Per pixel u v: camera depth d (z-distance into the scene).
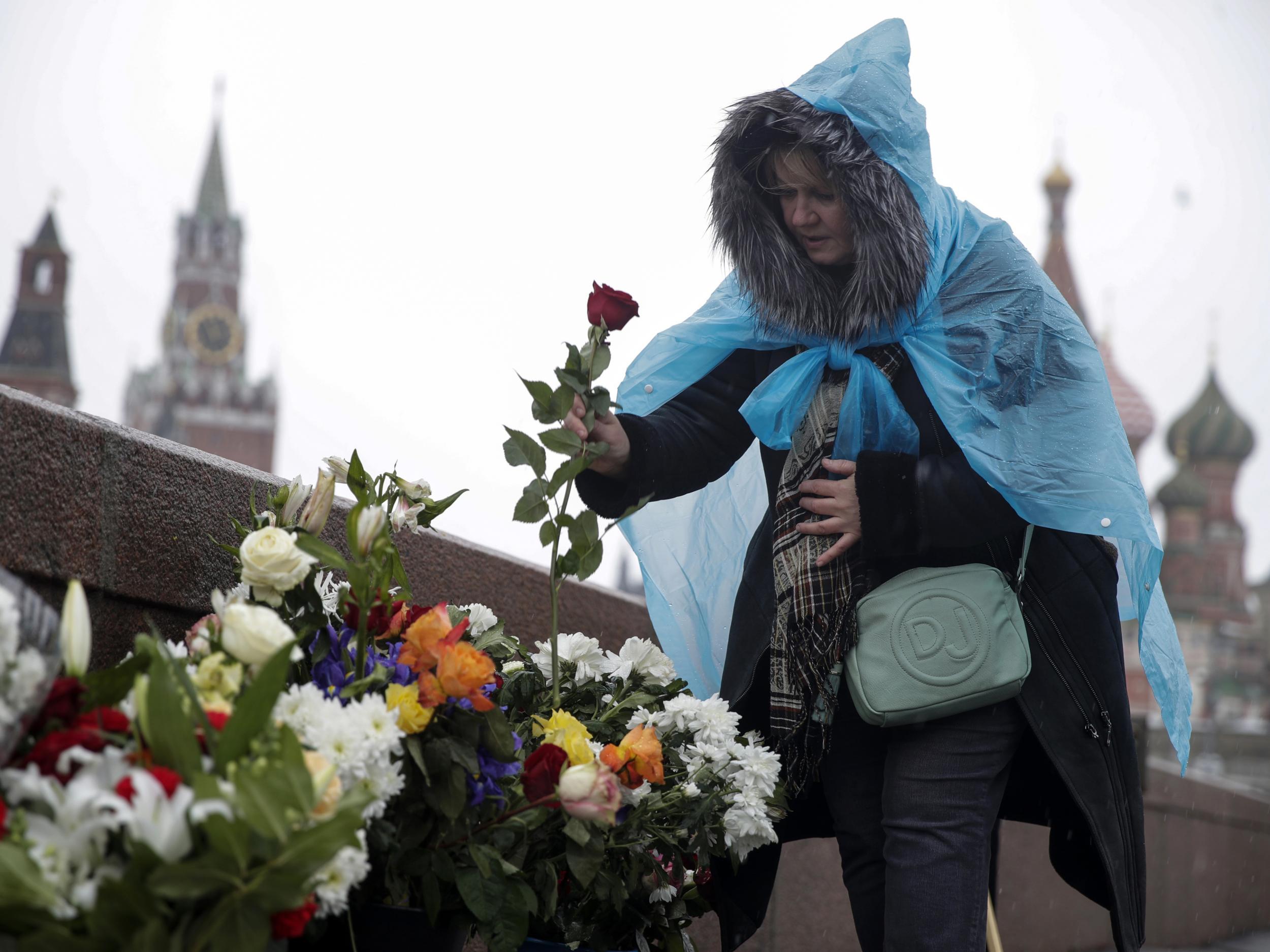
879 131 2.31
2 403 1.92
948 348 2.40
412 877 1.96
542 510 2.19
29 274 90.44
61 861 1.28
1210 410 96.88
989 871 2.52
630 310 2.21
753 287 2.50
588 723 2.33
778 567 2.48
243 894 1.32
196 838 1.34
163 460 2.33
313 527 2.18
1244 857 8.99
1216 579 90.75
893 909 2.27
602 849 2.01
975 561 2.42
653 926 2.38
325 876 1.49
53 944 1.25
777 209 2.46
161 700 1.39
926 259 2.35
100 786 1.35
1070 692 2.33
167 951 1.29
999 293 2.44
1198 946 7.79
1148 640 2.51
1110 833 2.30
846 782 2.48
